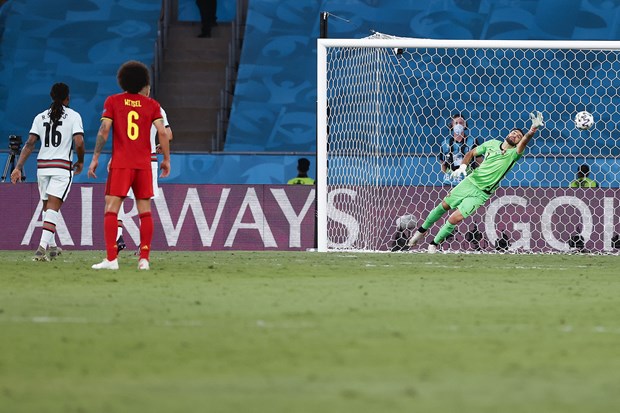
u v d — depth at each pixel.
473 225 58.00
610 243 58.06
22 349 17.72
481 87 85.56
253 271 37.09
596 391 14.09
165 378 15.14
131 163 36.69
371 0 91.94
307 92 88.31
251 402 13.30
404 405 13.06
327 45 56.69
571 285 31.94
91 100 89.06
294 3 93.06
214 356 17.05
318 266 40.59
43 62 91.88
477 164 59.47
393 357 16.97
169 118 88.69
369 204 59.00
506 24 89.81
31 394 13.87
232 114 86.50
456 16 90.25
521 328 20.66
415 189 58.78
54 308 23.92
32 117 88.38
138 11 96.06
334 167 59.06
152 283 31.30
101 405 13.09
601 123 84.62
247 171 71.00
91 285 30.39
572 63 87.50
